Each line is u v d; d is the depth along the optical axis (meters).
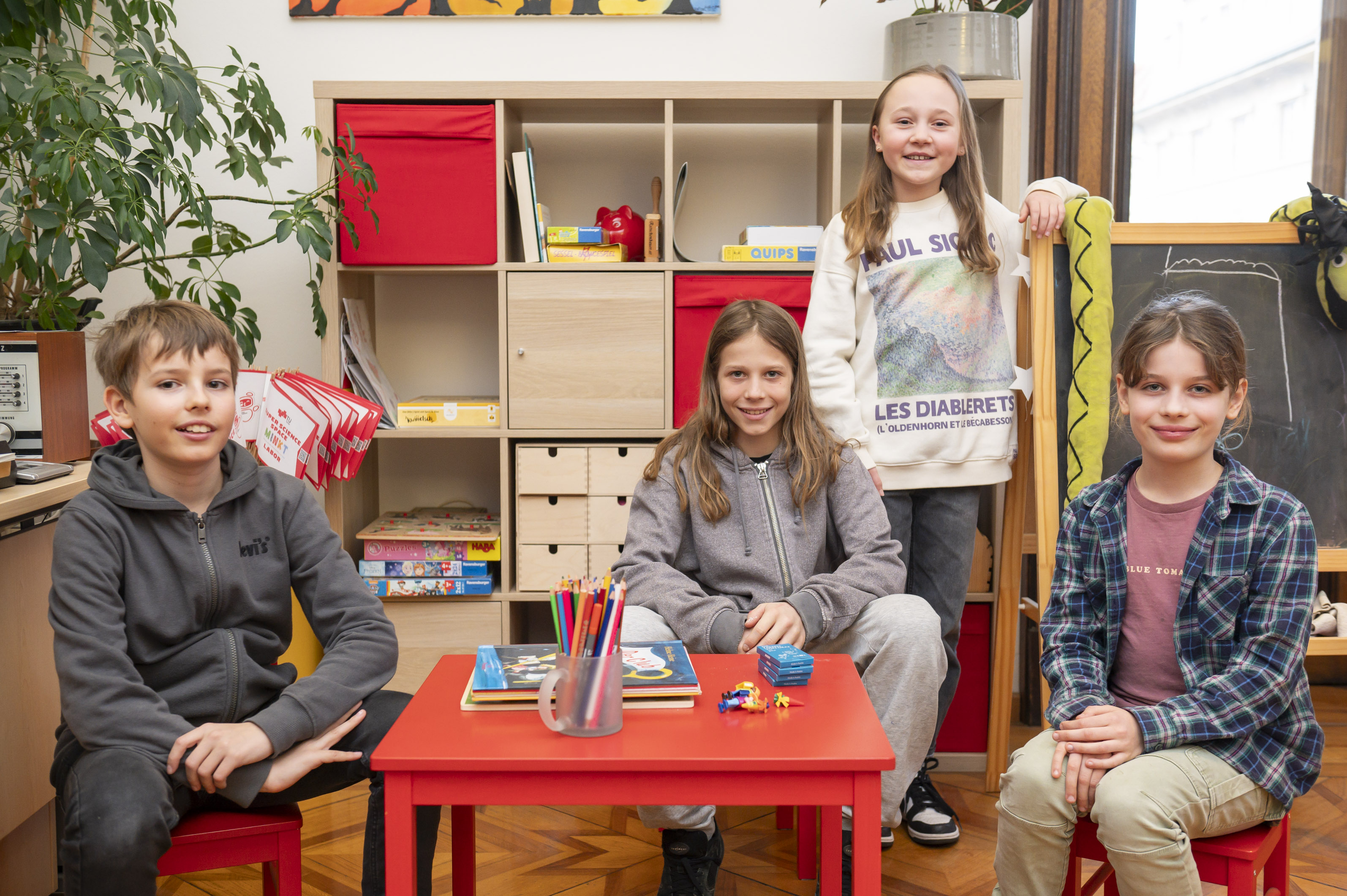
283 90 2.22
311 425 1.81
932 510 1.76
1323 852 1.58
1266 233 1.80
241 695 1.19
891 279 1.70
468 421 2.01
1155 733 1.08
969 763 1.98
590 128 2.27
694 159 2.27
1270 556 1.12
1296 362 1.80
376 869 1.16
